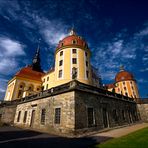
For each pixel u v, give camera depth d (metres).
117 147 8.23
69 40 40.75
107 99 21.17
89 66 39.56
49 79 50.00
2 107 32.56
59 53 39.91
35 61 63.31
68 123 15.11
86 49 40.38
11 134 15.07
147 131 14.07
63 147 9.13
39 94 22.98
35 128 20.70
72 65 36.22
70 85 16.84
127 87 63.28
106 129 17.62
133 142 9.33
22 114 26.66
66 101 16.52
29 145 9.76
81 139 11.85
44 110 20.34
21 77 49.62
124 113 24.50
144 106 30.30
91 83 37.91
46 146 9.42
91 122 16.56
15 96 45.69
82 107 16.09
